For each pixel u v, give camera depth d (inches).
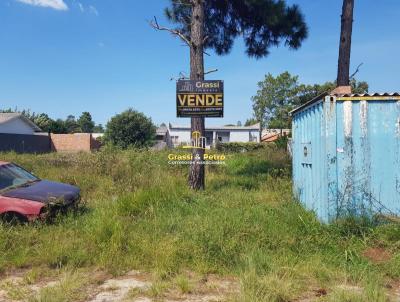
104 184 439.8
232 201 348.5
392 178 273.0
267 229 261.0
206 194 383.2
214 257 220.7
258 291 177.5
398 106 273.7
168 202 332.2
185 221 277.9
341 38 515.8
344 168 273.4
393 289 192.1
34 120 1877.5
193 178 413.4
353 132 274.2
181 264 218.4
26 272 218.7
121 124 1518.2
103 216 274.8
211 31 570.9
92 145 1449.3
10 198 289.4
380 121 274.4
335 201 273.1
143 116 1573.6
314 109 310.2
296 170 383.9
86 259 228.4
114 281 203.2
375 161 273.6
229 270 211.5
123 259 225.0
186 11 565.6
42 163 565.6
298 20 528.4
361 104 274.1
